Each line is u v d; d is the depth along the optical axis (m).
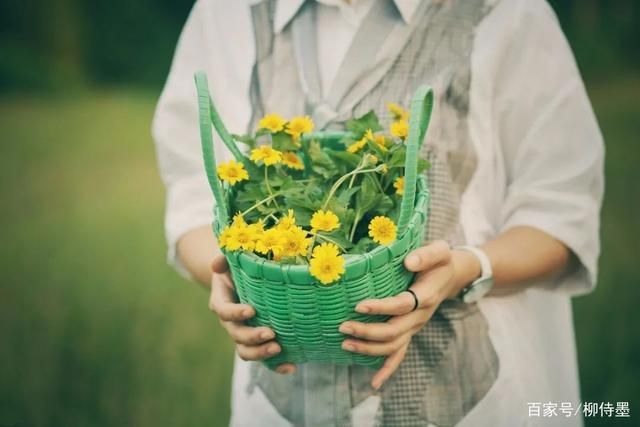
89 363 2.42
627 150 4.24
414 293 1.05
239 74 1.27
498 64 1.20
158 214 3.80
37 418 2.21
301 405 1.21
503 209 1.23
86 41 8.70
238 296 1.15
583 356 2.28
